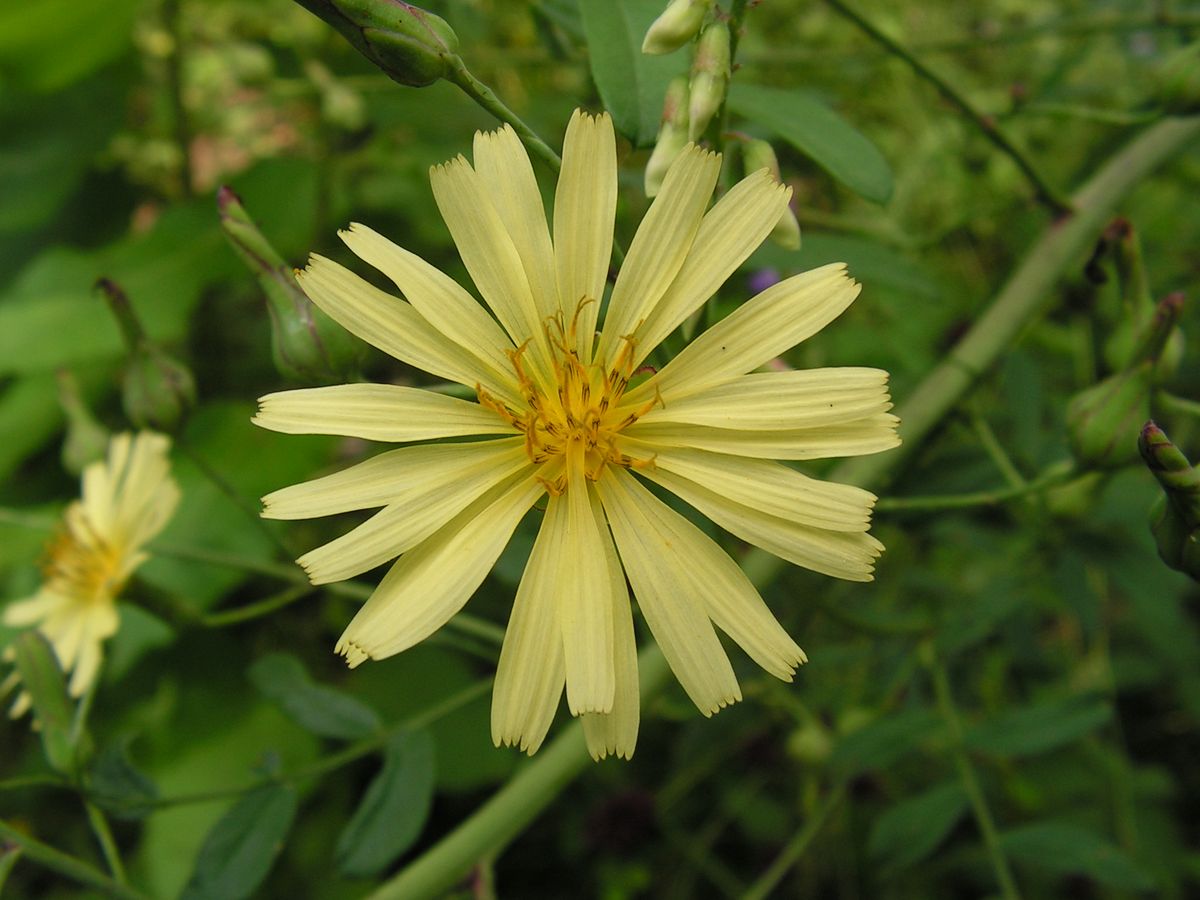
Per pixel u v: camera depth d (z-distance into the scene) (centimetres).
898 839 6
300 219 9
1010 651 8
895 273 6
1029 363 7
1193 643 8
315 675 8
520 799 5
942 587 8
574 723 6
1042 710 6
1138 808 9
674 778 9
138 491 6
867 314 9
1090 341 8
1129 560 7
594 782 9
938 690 7
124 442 7
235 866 5
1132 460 5
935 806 6
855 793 9
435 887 5
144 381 6
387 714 8
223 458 8
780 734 9
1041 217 9
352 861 5
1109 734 9
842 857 9
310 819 8
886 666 8
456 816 9
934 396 7
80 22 9
